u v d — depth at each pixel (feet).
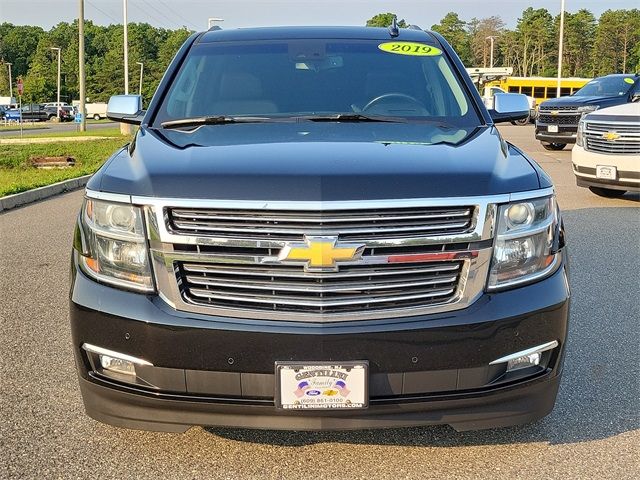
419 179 9.14
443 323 8.98
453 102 13.39
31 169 52.11
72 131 125.90
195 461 10.38
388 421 9.13
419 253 8.95
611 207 32.24
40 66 400.47
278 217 8.76
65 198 37.76
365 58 14.42
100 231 9.48
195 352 8.94
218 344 8.87
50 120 233.76
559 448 10.73
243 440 10.97
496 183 9.39
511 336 9.25
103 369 9.57
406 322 8.94
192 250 8.96
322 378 8.83
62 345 15.06
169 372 9.07
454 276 9.15
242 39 15.15
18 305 17.83
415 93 13.55
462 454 10.55
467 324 9.04
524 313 9.29
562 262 10.03
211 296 9.00
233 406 9.00
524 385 9.46
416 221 8.96
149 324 9.00
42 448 10.75
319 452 10.62
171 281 9.04
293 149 10.16
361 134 11.42
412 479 9.91
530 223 9.53
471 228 9.09
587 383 13.07
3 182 41.39
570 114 59.00
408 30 15.93
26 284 19.76
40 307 17.66
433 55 14.64
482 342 9.12
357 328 8.83
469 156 10.12
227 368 8.93
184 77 13.99
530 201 9.52
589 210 31.48
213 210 8.87
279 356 8.83
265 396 8.98
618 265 21.63
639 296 18.44
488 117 13.08
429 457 10.47
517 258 9.43
